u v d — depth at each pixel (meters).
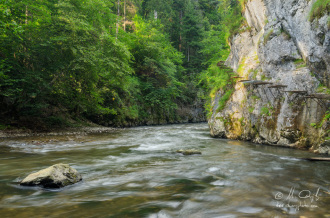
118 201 3.41
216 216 2.85
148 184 4.31
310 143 8.32
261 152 8.08
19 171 5.29
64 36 13.77
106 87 19.91
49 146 9.16
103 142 10.84
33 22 13.81
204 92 34.12
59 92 15.39
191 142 11.04
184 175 4.97
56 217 2.83
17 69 12.85
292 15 9.73
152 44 29.50
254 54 12.48
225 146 9.66
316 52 8.44
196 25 38.97
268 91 10.45
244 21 14.31
